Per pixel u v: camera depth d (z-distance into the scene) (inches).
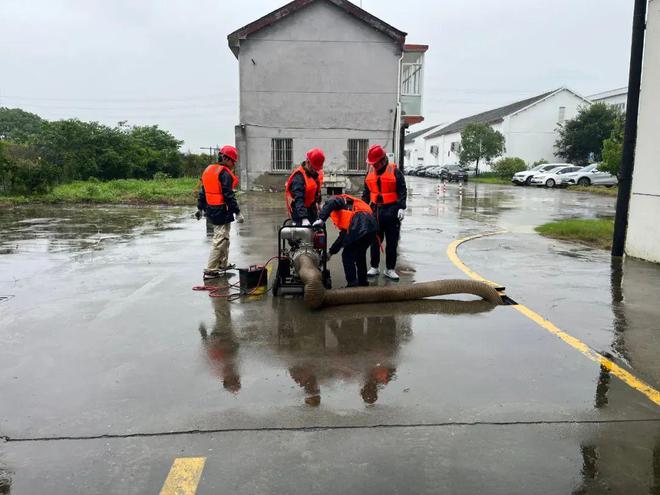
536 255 347.3
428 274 290.4
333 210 244.1
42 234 450.9
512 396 143.5
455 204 796.0
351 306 225.9
